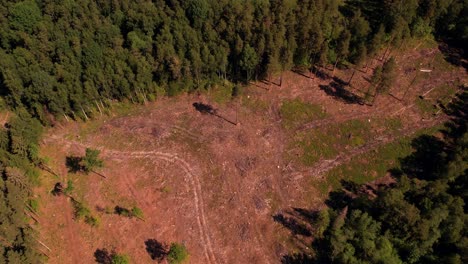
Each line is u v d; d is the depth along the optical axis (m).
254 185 75.38
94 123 84.88
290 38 86.56
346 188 75.25
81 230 69.94
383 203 66.44
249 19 88.19
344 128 83.38
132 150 80.44
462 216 63.88
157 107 87.44
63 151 80.50
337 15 96.25
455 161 70.62
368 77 91.94
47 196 74.06
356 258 62.56
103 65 84.56
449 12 94.88
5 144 74.00
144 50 86.38
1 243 59.75
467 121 84.56
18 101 81.69
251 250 67.94
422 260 63.91
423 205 66.44
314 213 72.00
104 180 76.00
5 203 64.38
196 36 87.69
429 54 96.94
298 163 78.44
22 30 89.06
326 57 88.69
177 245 63.66
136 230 69.81
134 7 92.25
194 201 73.31
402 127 83.81
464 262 61.25
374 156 79.56
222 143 80.94
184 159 78.81
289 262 66.62
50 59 85.38
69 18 90.56
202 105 87.56
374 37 86.12
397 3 91.81
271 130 83.25
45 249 67.50
